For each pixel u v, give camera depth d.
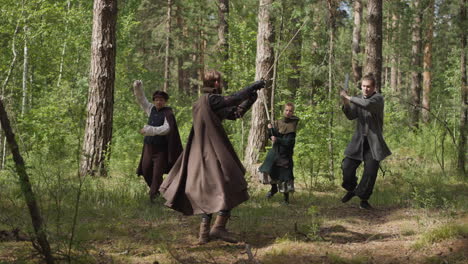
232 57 14.48
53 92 12.59
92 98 8.67
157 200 6.36
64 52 15.08
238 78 13.82
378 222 5.39
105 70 8.77
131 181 7.56
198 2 20.08
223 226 4.32
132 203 6.05
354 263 3.76
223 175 4.13
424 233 4.43
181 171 4.27
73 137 9.16
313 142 8.96
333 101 9.33
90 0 16.31
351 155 6.09
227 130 13.55
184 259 3.86
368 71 11.34
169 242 4.37
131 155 9.26
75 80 15.21
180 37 23.62
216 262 3.79
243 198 4.18
